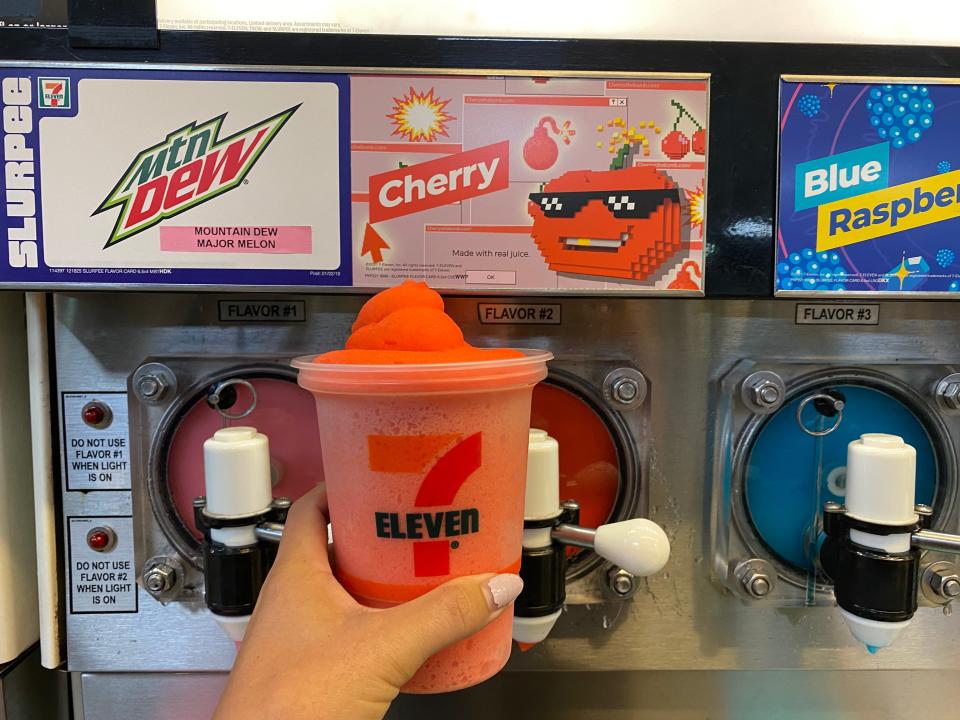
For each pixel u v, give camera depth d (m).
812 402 0.53
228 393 0.52
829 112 0.48
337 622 0.36
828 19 0.52
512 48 0.47
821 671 0.57
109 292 0.51
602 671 0.57
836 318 0.54
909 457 0.46
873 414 0.55
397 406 0.35
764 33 0.52
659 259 0.48
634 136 0.48
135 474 0.52
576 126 0.48
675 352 0.54
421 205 0.48
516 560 0.41
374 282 0.48
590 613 0.56
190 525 0.54
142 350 0.53
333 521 0.39
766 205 0.48
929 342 0.55
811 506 0.55
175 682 0.55
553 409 0.54
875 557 0.47
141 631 0.54
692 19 0.52
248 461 0.47
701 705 0.57
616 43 0.48
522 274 0.48
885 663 0.57
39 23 0.47
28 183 0.46
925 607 0.56
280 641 0.36
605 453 0.55
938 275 0.49
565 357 0.54
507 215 0.48
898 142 0.49
